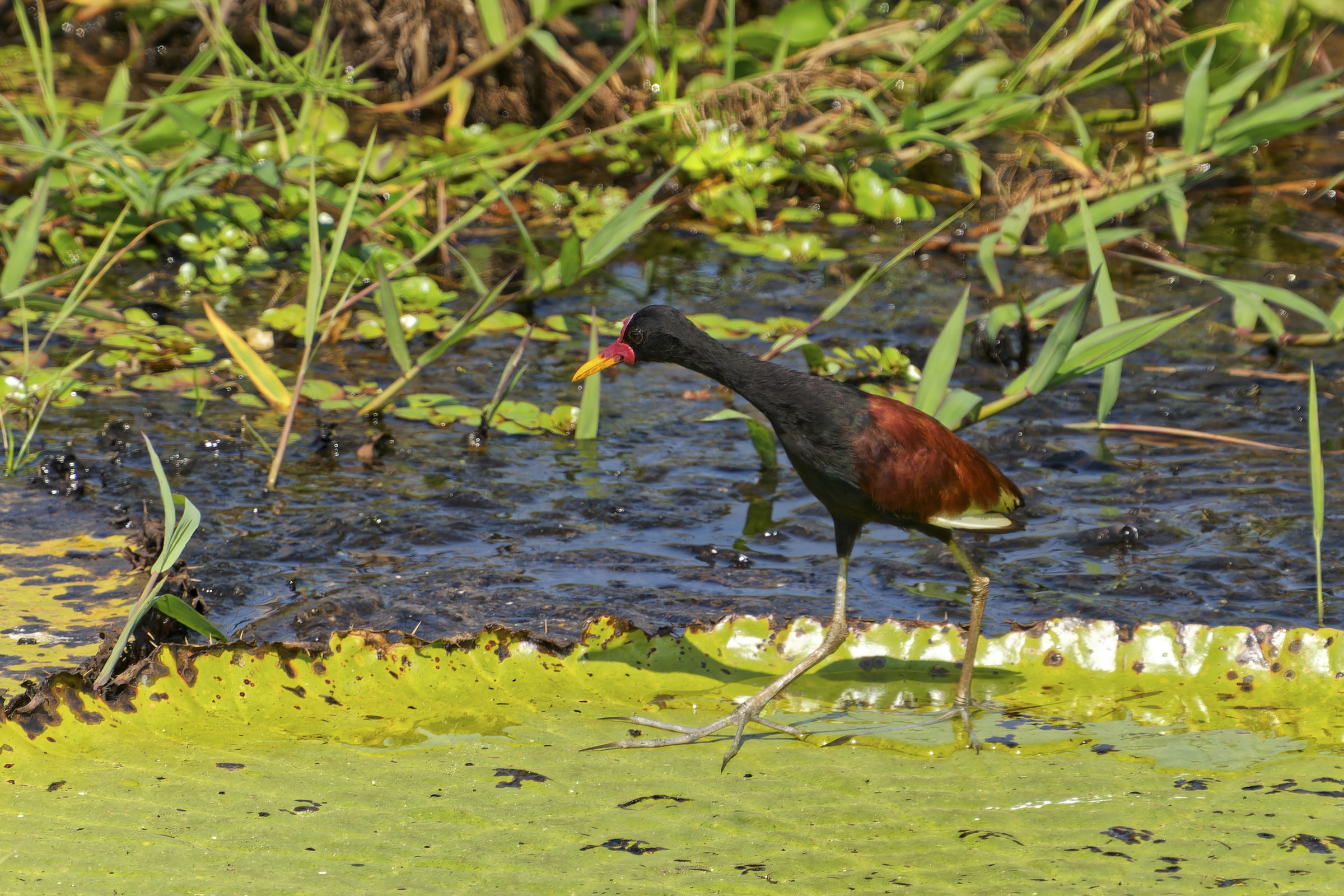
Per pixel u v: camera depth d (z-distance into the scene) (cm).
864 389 1180
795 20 1688
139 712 677
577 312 1363
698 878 559
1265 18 1540
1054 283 1443
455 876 558
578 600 864
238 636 804
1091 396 1209
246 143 1588
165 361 1207
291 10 1795
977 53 1909
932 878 561
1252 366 1259
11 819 590
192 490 995
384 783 630
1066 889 551
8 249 1184
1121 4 1553
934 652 774
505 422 1124
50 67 1386
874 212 1600
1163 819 607
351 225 1391
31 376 1148
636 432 1138
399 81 1764
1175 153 1484
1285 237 1561
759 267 1500
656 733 688
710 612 852
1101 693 737
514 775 642
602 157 1725
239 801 611
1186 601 867
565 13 1744
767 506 1016
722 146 1591
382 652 719
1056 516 995
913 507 721
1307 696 726
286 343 1275
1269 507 995
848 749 678
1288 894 548
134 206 1394
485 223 1559
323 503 988
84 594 830
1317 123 1418
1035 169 1633
